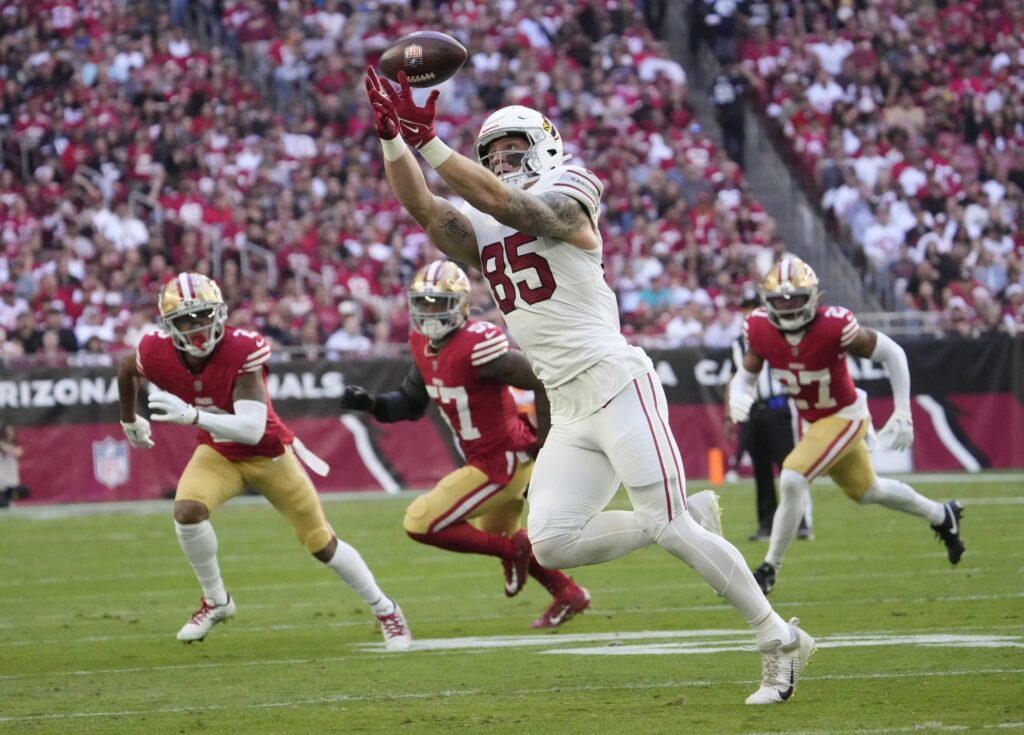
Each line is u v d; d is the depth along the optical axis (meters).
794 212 37.16
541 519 8.40
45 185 32.78
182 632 11.34
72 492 26.20
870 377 28.14
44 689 9.36
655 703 8.07
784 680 7.93
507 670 9.62
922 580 14.42
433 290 12.05
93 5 37.62
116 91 35.53
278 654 11.01
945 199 36.25
